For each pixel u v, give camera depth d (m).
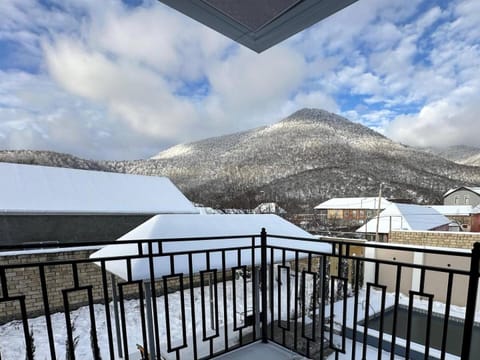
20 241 6.20
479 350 3.99
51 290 6.11
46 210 6.51
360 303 4.86
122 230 7.73
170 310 6.14
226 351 2.06
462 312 4.88
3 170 7.32
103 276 1.55
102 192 8.25
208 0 1.51
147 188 9.59
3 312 5.60
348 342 2.79
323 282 2.25
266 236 2.30
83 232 7.07
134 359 2.97
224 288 2.02
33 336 5.08
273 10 1.56
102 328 5.43
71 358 1.46
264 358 1.98
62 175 8.21
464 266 6.00
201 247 3.23
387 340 3.21
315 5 1.52
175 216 3.78
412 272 6.54
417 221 14.98
